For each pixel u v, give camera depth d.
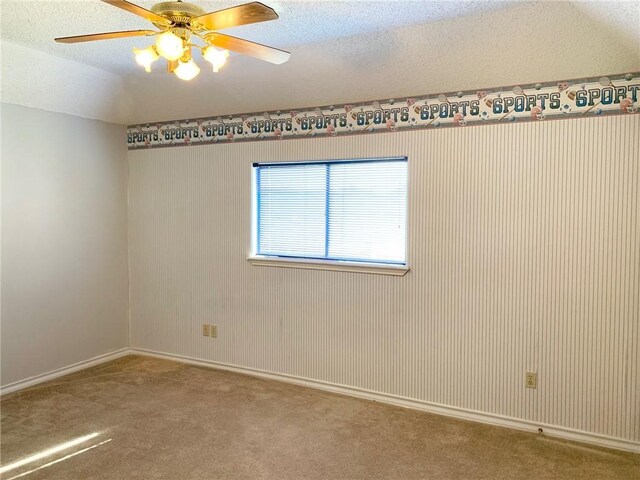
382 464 2.66
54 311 3.97
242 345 4.11
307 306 3.80
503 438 2.98
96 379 3.96
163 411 3.33
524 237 3.05
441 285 3.31
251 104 3.86
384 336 3.52
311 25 2.78
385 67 3.16
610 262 2.85
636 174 2.76
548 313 3.01
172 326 4.46
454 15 2.62
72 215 4.10
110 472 2.56
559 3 2.42
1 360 3.60
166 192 4.41
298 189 3.87
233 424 3.14
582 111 2.86
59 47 3.23
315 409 3.39
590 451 2.83
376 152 3.48
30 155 3.76
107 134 4.40
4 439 2.91
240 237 4.07
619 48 2.59
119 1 1.71
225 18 1.85
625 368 2.84
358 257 3.66
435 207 3.30
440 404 3.35
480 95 3.12
